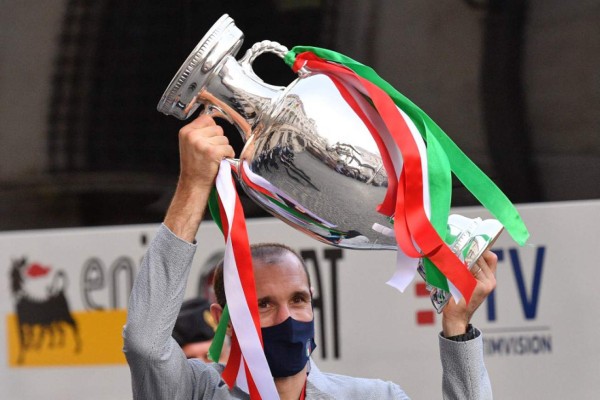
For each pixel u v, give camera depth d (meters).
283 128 5.16
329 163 5.13
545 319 7.57
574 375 7.54
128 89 7.99
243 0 7.80
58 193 8.03
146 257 5.49
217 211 5.77
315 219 5.28
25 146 8.06
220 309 6.34
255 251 6.01
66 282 8.03
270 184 5.23
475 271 5.74
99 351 8.01
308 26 7.72
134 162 8.00
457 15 7.63
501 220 5.47
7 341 8.09
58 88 8.04
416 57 7.65
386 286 7.73
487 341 7.60
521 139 7.61
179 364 5.70
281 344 5.84
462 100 7.63
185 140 5.39
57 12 8.05
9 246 8.06
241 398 5.94
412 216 5.14
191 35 7.93
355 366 7.73
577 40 7.56
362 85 5.21
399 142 5.13
